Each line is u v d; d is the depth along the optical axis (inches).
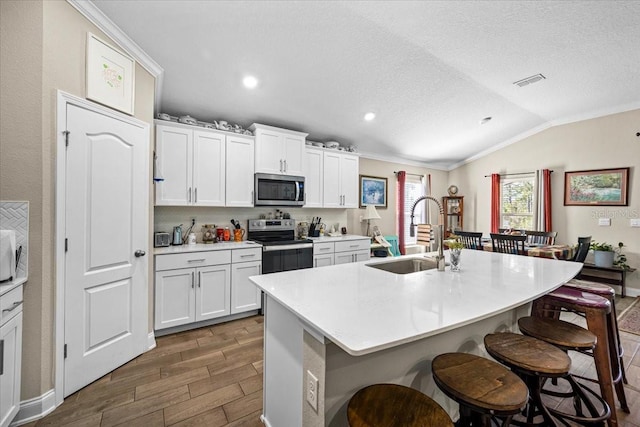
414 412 35.3
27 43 60.5
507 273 71.4
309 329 42.3
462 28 91.6
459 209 227.8
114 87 78.4
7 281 55.8
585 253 136.5
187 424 60.7
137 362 84.7
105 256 76.7
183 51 89.7
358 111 140.3
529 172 192.9
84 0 67.7
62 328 66.4
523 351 48.2
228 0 74.5
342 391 42.3
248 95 117.4
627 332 108.3
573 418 53.4
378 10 82.0
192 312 105.8
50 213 64.0
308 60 100.4
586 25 91.8
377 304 46.9
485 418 40.5
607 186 163.0
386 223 205.5
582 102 152.9
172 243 121.3
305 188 149.6
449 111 151.4
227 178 123.9
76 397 68.4
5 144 58.9
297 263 134.5
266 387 59.9
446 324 38.9
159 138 108.2
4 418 52.9
